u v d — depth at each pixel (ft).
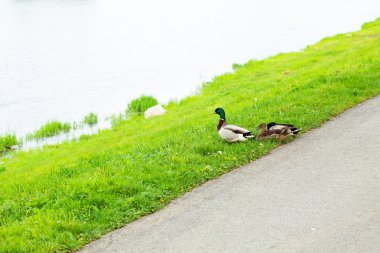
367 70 60.85
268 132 41.57
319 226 27.73
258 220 29.01
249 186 33.83
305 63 84.74
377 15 186.60
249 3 266.98
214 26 194.49
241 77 87.97
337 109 48.06
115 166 39.14
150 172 37.11
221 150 40.47
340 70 63.05
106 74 124.67
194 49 149.59
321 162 36.86
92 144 59.47
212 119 52.01
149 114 73.15
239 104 57.98
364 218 28.22
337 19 184.44
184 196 33.32
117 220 30.53
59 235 28.68
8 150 68.18
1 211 33.65
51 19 245.24
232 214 30.07
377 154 37.65
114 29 205.98
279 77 75.46
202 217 30.07
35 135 74.23
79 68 134.10
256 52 135.95
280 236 27.04
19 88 113.91
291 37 154.61
